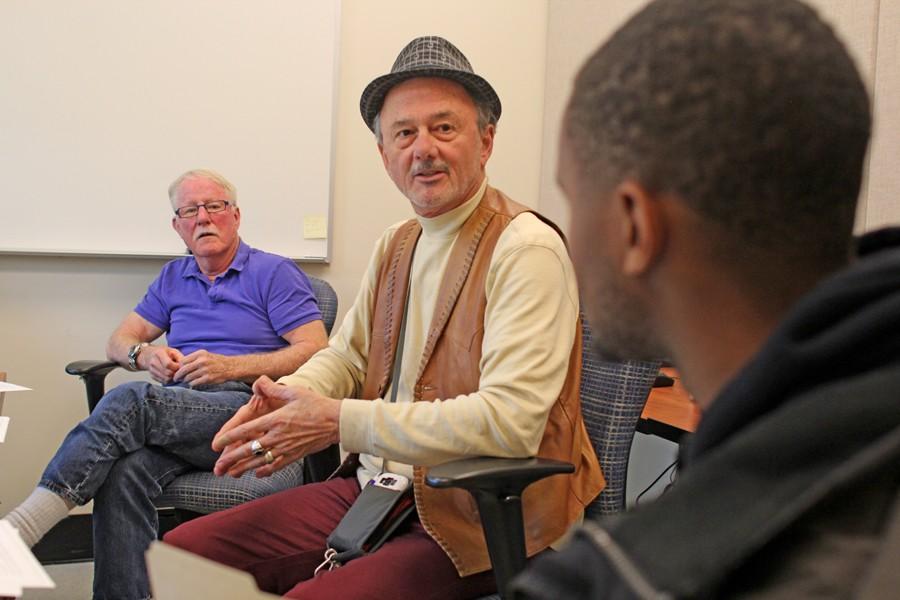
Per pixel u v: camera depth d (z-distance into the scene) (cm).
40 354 271
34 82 262
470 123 146
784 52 46
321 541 146
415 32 305
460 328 140
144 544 179
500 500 117
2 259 265
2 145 260
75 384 275
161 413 185
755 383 45
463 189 145
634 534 43
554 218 313
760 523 39
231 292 240
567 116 57
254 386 139
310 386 159
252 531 142
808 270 49
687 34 48
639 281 54
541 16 321
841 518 40
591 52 58
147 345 234
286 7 285
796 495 39
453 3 310
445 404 129
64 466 170
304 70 288
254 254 248
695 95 47
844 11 196
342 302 302
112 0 267
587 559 44
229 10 279
